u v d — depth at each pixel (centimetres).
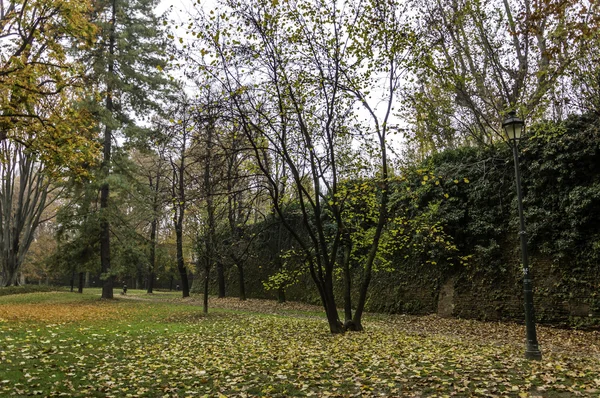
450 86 1409
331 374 681
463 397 534
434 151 1912
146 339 1073
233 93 1034
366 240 1652
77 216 2423
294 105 1163
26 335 990
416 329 1462
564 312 1382
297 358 818
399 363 736
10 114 1117
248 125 1116
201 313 1791
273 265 2903
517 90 1549
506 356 846
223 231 1977
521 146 1558
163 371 715
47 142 1166
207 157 1138
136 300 2595
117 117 2467
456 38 1616
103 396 568
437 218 1778
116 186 2331
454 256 1762
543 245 1459
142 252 2591
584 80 1271
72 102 1922
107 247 2552
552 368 691
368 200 1476
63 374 657
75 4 1184
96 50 2308
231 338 1134
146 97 2434
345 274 1346
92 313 1719
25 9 1160
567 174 1411
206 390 604
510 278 1573
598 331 1270
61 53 1211
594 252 1323
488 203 1675
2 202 3194
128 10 2528
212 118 1060
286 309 2286
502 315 1575
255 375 690
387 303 2056
